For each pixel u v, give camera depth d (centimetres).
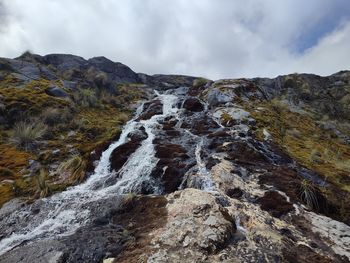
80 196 1444
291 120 2758
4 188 1498
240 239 980
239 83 3416
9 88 2534
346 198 1367
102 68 4478
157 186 1519
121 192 1488
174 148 1866
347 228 1066
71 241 1054
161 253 905
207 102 3073
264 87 3794
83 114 2584
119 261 912
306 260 880
